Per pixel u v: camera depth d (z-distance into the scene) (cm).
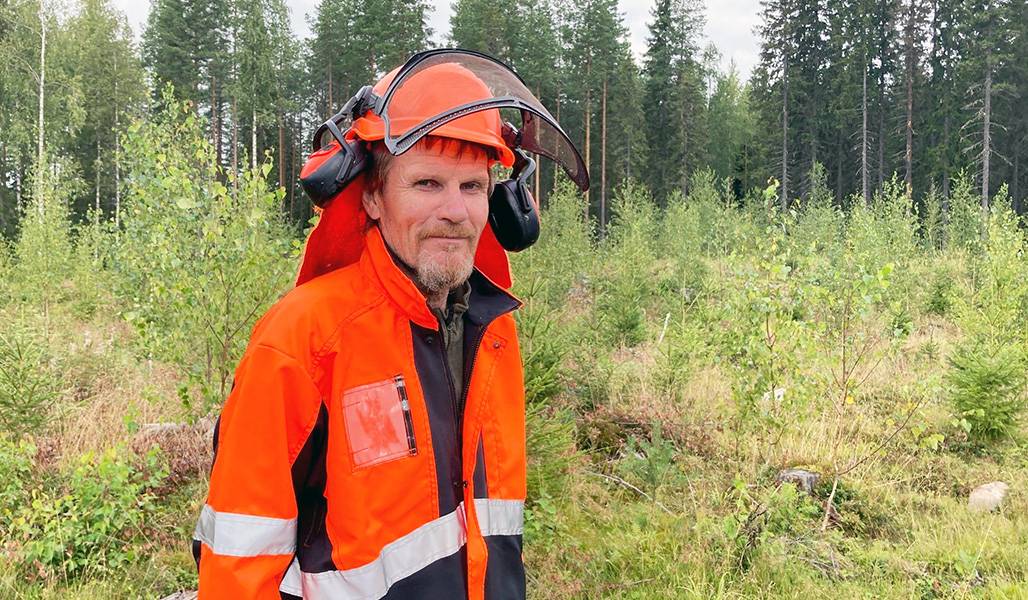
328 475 132
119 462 441
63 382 613
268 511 124
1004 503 529
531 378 461
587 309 1142
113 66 3594
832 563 438
